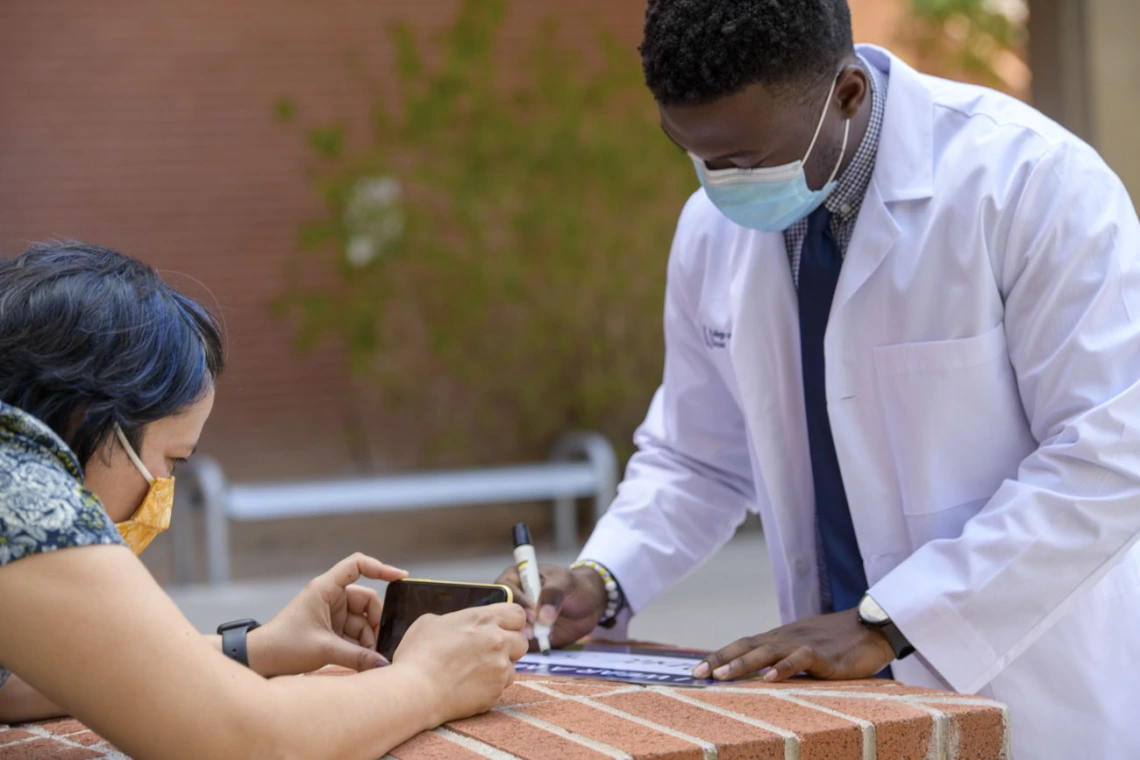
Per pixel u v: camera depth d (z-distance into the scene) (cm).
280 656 163
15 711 158
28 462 121
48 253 139
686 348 223
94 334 131
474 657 137
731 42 165
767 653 163
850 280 187
